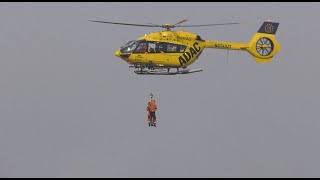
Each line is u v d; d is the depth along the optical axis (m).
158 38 122.50
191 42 125.19
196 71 123.94
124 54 121.50
